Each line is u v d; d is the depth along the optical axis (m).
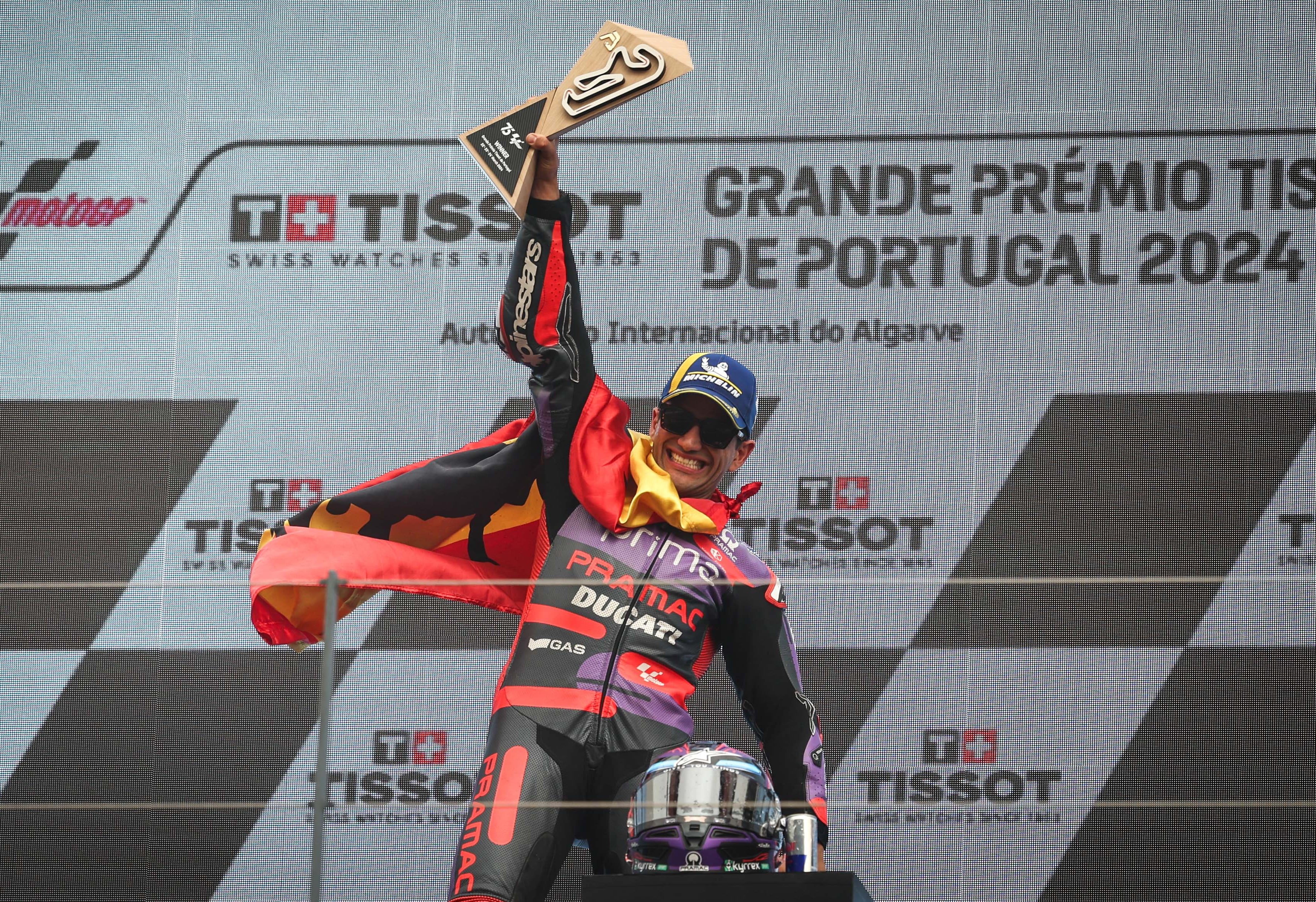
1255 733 9.81
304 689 10.34
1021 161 10.96
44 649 10.51
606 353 10.90
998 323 10.73
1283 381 10.48
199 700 10.34
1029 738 9.90
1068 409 10.56
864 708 10.00
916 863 9.53
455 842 9.95
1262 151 10.79
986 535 10.38
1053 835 9.56
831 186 11.05
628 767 5.68
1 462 10.91
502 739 5.67
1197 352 10.56
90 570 10.72
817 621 10.19
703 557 6.17
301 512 6.56
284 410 10.97
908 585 10.23
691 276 10.98
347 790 10.13
